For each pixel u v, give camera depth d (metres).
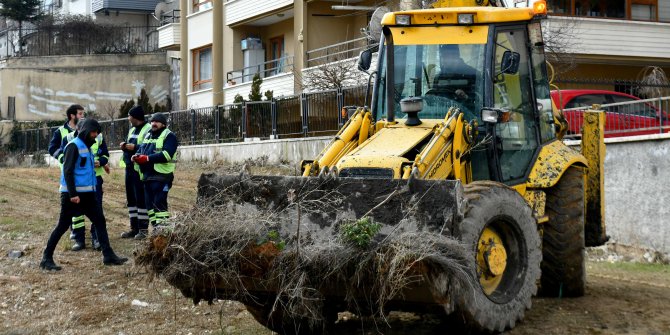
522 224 7.03
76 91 40.81
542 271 8.38
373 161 6.97
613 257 12.77
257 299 6.77
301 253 6.21
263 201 6.80
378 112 8.33
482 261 6.76
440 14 8.12
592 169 9.20
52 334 7.76
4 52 53.00
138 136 11.96
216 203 6.91
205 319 8.18
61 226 10.06
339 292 6.30
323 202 6.57
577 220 8.27
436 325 7.42
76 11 50.38
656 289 9.16
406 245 5.97
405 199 6.34
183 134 27.58
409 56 8.19
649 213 12.73
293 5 27.50
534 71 8.51
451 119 7.33
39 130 36.16
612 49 20.77
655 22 21.25
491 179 7.71
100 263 10.45
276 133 23.06
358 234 6.13
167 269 6.56
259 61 30.86
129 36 45.31
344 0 26.42
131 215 12.11
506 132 8.00
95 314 8.32
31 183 19.47
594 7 20.80
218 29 31.88
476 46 7.98
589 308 7.96
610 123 13.58
